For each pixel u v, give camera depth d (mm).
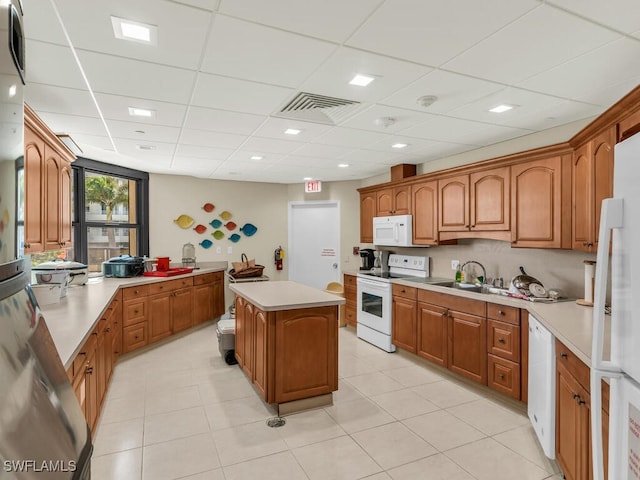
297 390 2820
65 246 3283
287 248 6516
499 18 1612
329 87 2357
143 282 4137
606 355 1485
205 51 1903
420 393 3201
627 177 1004
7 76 733
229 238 6066
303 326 2830
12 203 772
